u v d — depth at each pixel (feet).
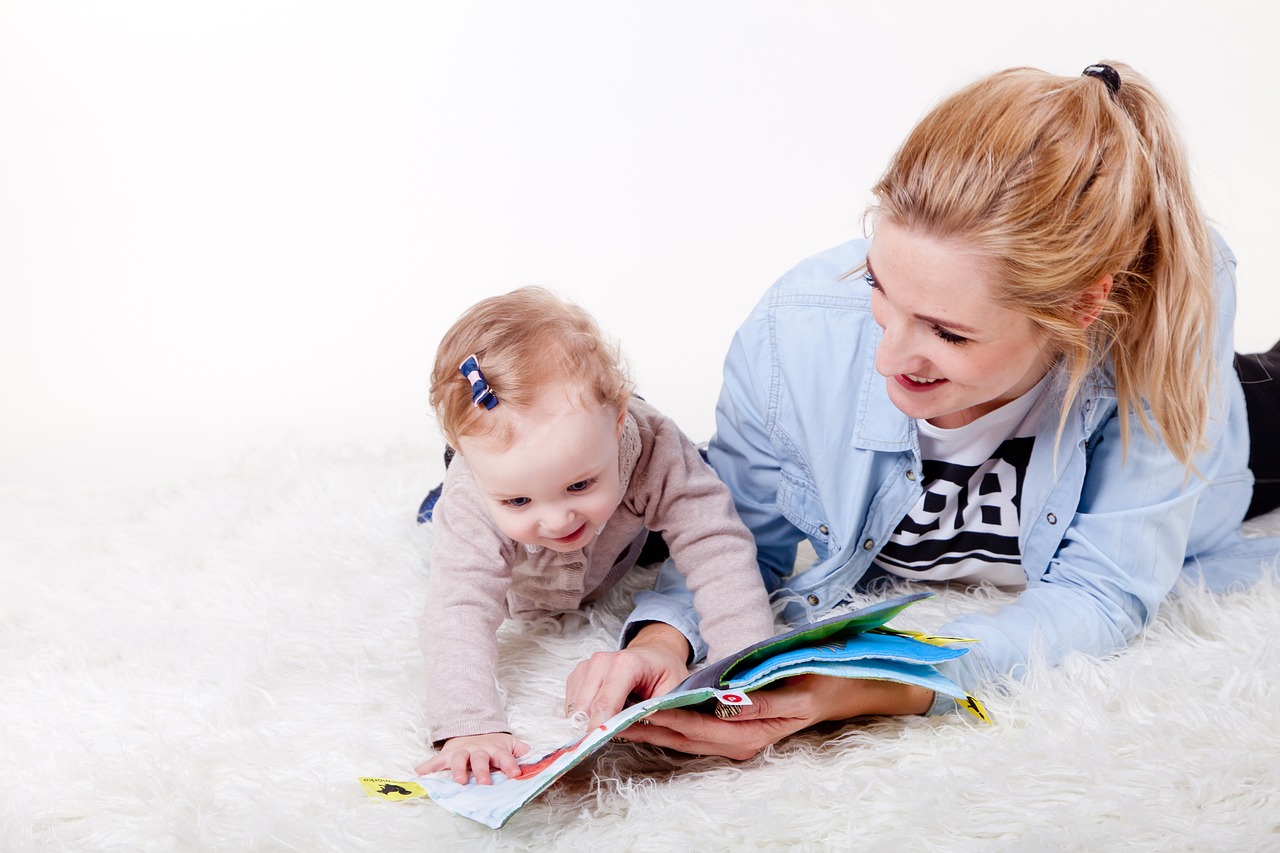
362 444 8.45
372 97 11.26
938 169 3.72
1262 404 5.74
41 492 7.14
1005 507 4.91
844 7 11.03
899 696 4.24
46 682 4.77
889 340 3.97
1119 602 4.67
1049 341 4.07
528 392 4.24
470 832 3.76
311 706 4.56
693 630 4.77
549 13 11.16
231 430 9.08
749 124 11.18
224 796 4.00
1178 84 11.20
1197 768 3.84
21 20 10.82
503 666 4.89
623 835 3.69
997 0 11.16
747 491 5.34
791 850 3.61
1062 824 3.63
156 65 11.09
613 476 4.45
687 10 11.11
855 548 5.07
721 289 10.55
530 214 11.29
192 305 10.78
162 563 5.93
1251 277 10.20
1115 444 4.68
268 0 11.15
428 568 5.80
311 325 10.53
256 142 11.18
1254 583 5.09
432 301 10.68
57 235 10.87
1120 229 3.79
